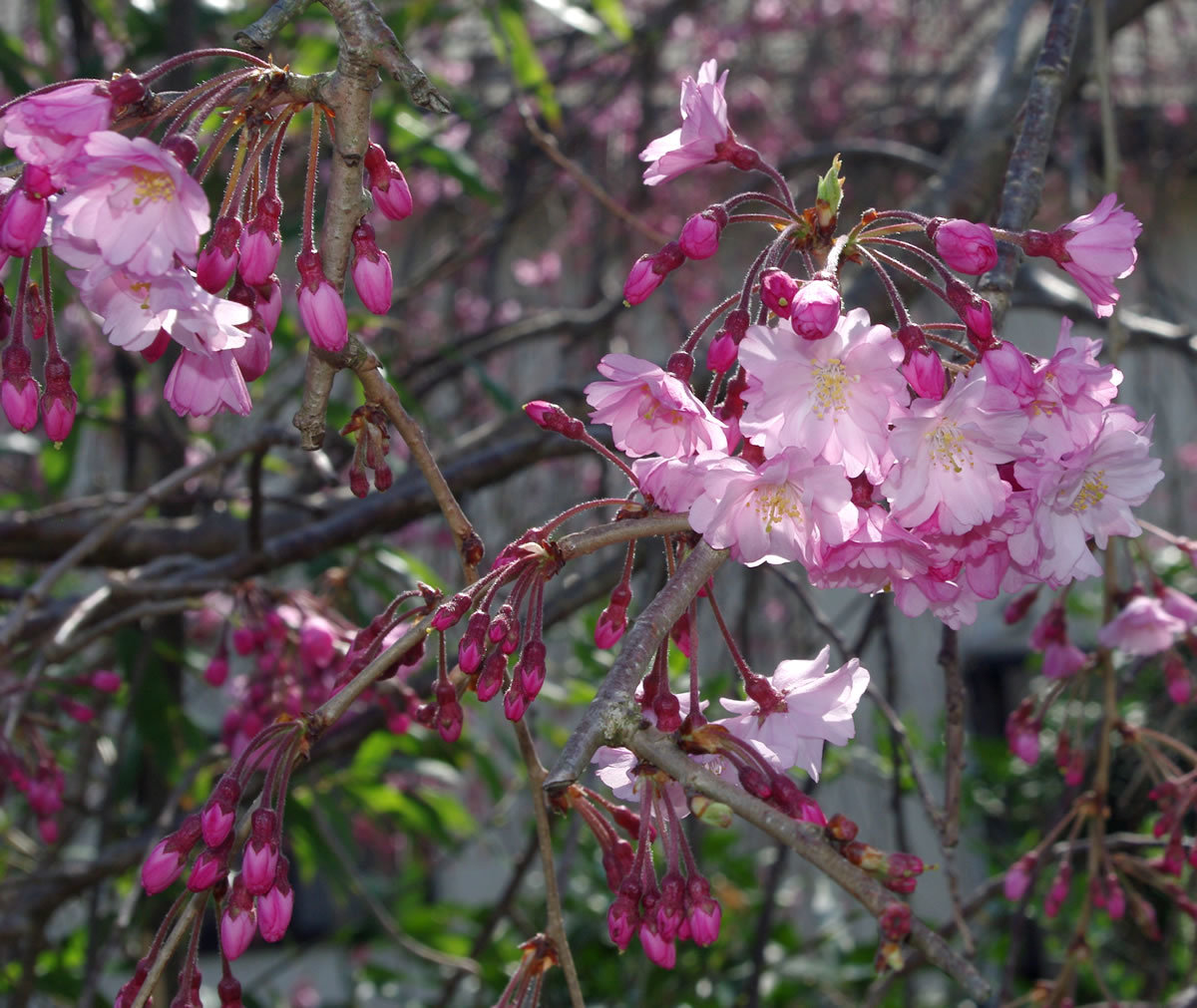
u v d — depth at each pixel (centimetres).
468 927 602
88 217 130
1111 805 393
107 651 410
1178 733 397
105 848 375
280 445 266
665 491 138
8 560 391
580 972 500
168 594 277
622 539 140
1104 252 150
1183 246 704
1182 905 247
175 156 128
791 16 667
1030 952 516
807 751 152
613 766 155
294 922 735
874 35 678
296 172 428
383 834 554
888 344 133
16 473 521
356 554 351
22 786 265
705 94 156
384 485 154
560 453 327
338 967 650
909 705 712
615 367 141
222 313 134
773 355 133
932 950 115
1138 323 384
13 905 324
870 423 136
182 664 400
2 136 133
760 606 595
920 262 301
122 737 368
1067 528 155
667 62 705
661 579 306
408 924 524
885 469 136
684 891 138
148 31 394
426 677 322
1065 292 380
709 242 143
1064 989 260
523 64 403
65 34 485
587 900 515
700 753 138
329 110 138
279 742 135
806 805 131
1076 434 149
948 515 139
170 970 370
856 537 138
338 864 381
